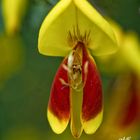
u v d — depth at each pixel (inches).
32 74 10.6
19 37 10.2
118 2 9.5
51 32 8.0
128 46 9.5
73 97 8.0
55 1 9.2
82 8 7.9
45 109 10.8
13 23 9.6
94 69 8.0
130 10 9.5
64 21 8.0
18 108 10.8
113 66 9.6
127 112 9.8
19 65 10.5
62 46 8.1
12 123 10.8
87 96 8.0
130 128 9.8
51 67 10.5
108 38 8.0
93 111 7.9
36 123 10.8
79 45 8.1
